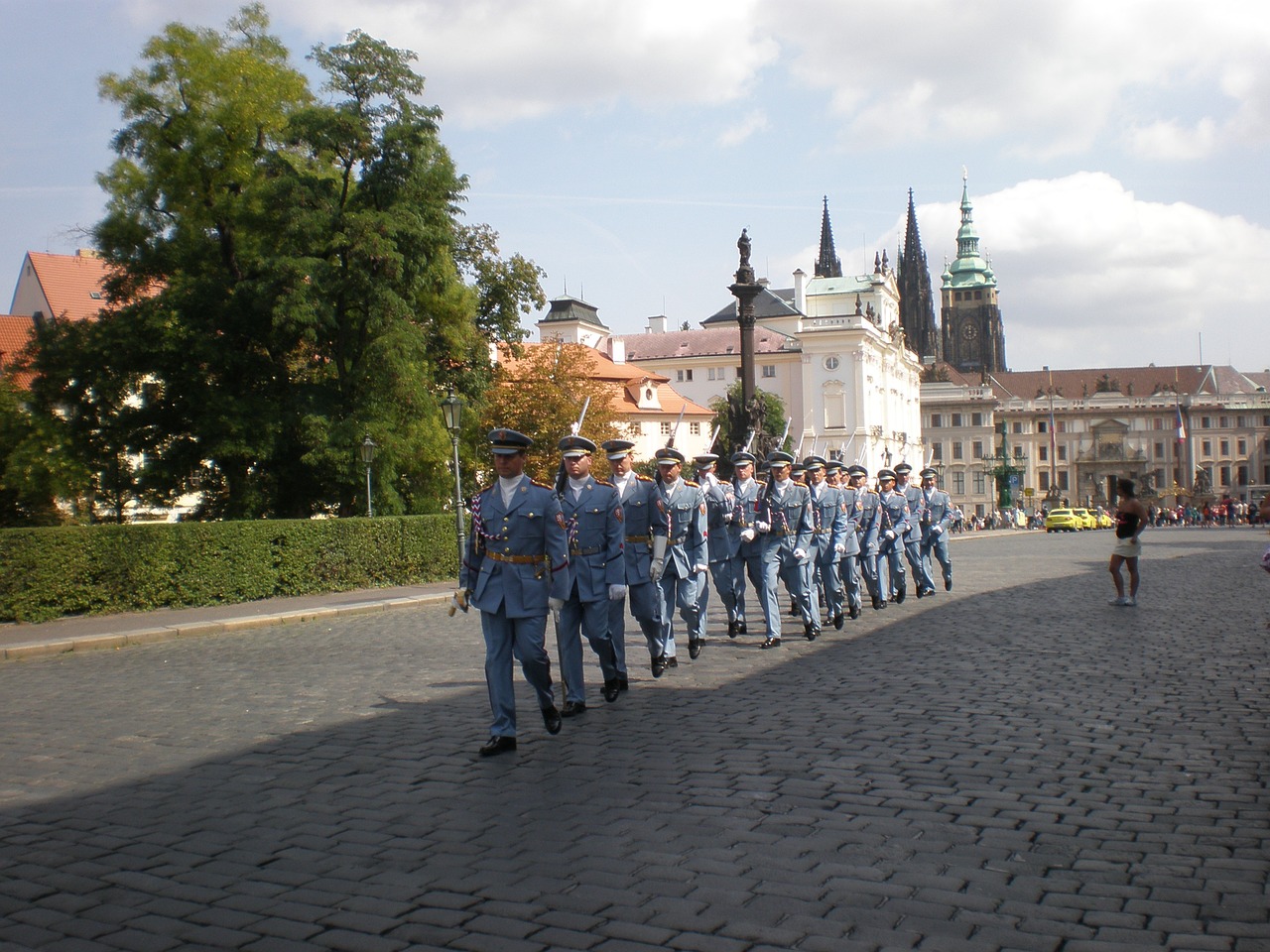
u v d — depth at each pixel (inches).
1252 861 228.4
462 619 800.9
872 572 754.8
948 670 478.6
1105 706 392.5
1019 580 1027.3
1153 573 1112.2
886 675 468.8
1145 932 193.0
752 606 812.0
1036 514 4921.3
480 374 1587.1
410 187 1305.4
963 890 214.4
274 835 263.0
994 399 5797.2
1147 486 5812.0
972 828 252.2
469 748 351.3
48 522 1359.5
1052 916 200.5
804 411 4121.6
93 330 1273.4
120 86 1347.2
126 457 1341.0
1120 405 5940.0
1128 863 228.4
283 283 1221.1
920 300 6953.7
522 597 346.3
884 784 290.5
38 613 816.3
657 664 486.6
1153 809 265.1
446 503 1519.4
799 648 571.2
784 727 367.2
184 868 240.7
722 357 4340.6
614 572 412.2
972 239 7347.4
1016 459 4960.6
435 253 1322.6
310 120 1274.6
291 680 512.7
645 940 193.0
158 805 295.1
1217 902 206.1
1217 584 949.8
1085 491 5944.9
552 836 253.9
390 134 1269.7
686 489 527.8
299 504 1393.9
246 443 1251.2
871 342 4212.6
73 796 308.3
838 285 4997.5
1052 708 389.7
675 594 526.6
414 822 269.4
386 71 1299.2
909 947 188.2
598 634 414.3
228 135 1364.4
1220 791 280.1
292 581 1011.9
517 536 348.5
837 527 641.6
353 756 345.1
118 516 1380.4
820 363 4089.6
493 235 1713.8
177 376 1270.9
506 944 193.0
